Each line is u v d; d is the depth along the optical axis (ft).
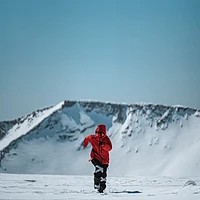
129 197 86.58
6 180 159.63
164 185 147.95
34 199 79.66
